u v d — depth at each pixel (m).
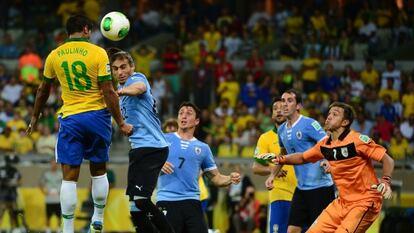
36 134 82.56
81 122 33.59
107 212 72.12
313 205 41.88
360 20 100.62
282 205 44.31
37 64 92.62
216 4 107.31
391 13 100.75
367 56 97.31
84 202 72.19
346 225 36.94
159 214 35.31
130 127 33.94
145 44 104.12
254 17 106.94
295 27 103.50
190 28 106.50
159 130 35.69
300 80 90.25
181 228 40.59
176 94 93.88
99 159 34.34
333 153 37.41
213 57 94.44
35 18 112.50
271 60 97.81
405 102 85.50
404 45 98.50
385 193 35.81
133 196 35.06
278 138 43.09
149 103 35.34
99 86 33.78
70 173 33.94
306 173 41.91
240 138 79.69
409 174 70.62
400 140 78.94
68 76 33.56
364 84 89.25
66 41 33.84
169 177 40.72
